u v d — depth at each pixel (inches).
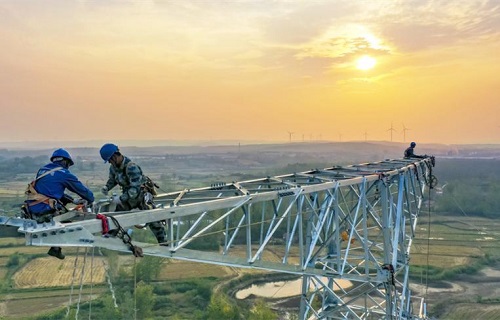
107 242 355.3
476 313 1772.9
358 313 1243.8
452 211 3973.9
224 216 481.7
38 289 1939.0
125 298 1753.2
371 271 1433.3
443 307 1834.4
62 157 322.3
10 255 2443.4
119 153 369.1
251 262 533.3
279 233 2559.1
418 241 2957.7
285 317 1754.4
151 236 1951.3
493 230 3289.9
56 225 309.9
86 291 1904.5
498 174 5861.2
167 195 510.0
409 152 1199.6
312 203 703.7
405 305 980.6
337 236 652.1
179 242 446.6
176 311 1806.1
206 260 487.5
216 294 1952.5
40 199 304.2
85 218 346.9
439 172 6166.3
